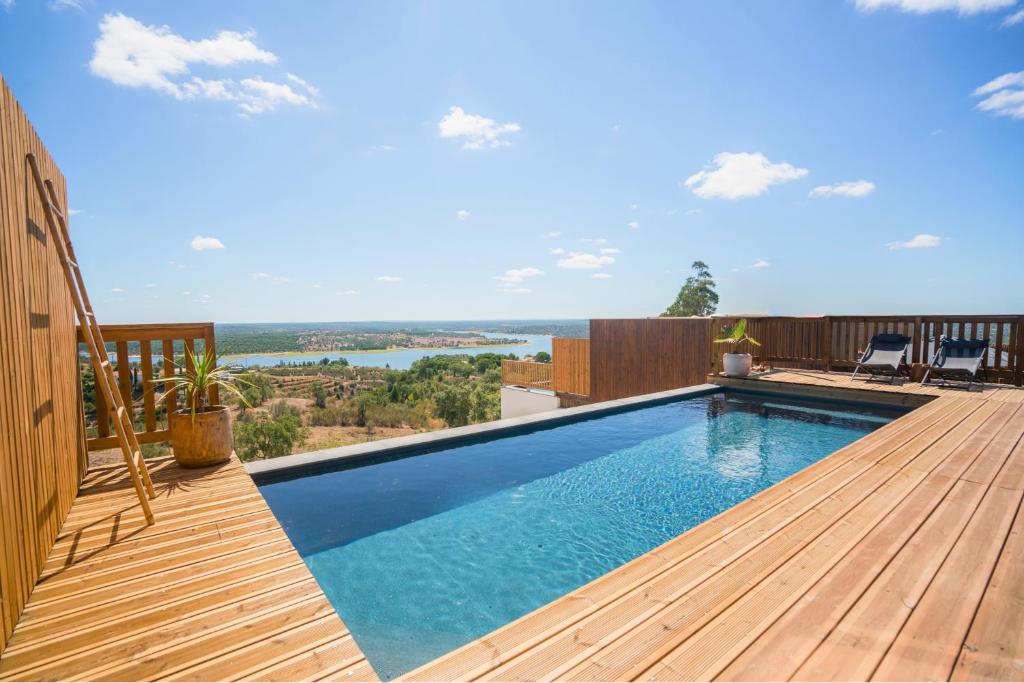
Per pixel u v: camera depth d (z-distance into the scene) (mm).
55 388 2559
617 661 1341
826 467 3271
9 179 2023
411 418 34844
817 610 1604
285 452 26062
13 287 1956
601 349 9406
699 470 4652
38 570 1988
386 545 3195
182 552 2217
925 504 2598
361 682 1371
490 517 3623
